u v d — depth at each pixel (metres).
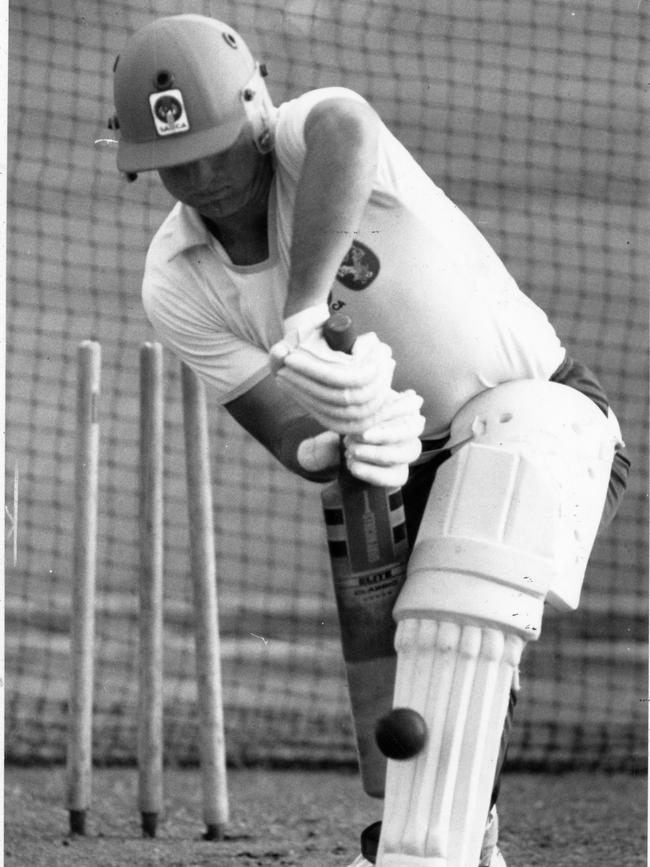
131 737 4.87
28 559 6.62
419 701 2.55
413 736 2.49
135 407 8.35
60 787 4.41
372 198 2.66
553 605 2.65
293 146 2.55
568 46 12.38
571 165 11.27
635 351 9.02
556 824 4.15
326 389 2.35
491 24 12.64
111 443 8.00
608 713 5.22
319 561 6.91
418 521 2.92
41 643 5.66
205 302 2.89
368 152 2.47
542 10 12.60
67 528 7.01
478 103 11.80
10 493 7.23
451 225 2.78
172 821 4.05
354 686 2.78
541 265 9.95
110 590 6.40
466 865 2.54
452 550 2.56
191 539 3.75
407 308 2.71
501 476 2.58
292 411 2.87
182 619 6.05
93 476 3.71
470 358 2.74
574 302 9.53
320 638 5.97
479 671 2.55
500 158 11.30
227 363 2.92
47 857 3.61
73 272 9.70
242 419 2.95
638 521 7.23
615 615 6.23
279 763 4.77
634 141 11.53
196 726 4.97
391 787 2.57
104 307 9.37
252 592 6.48
